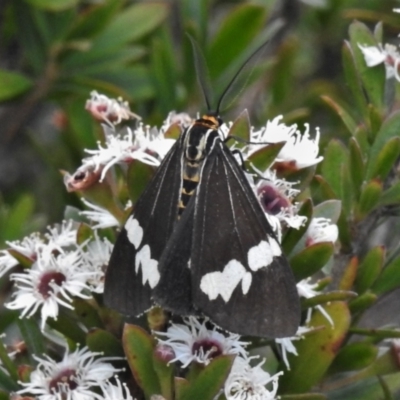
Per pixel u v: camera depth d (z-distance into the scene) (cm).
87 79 43
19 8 44
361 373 38
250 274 37
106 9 43
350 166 39
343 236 39
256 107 45
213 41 43
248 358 37
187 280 37
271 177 38
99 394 38
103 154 38
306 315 38
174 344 37
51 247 38
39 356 38
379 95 39
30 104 44
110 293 37
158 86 43
